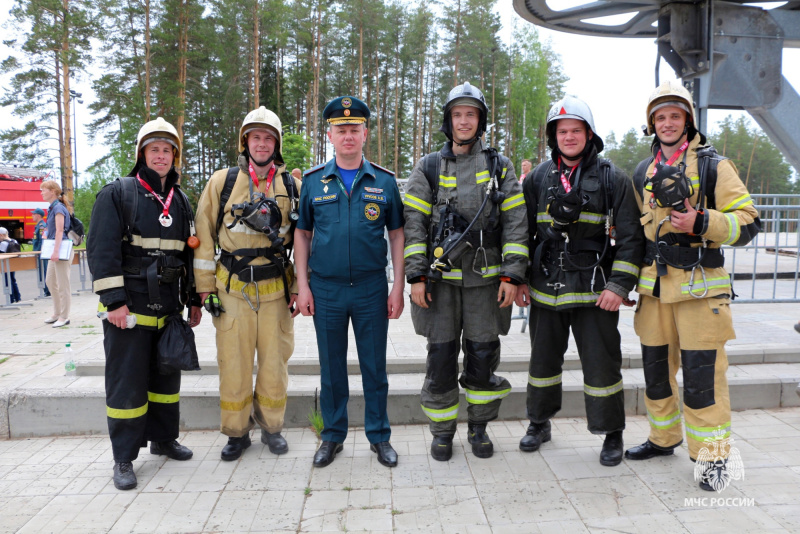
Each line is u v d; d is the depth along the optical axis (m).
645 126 3.27
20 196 21.89
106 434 3.95
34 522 2.78
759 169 49.06
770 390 4.14
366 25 33.59
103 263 3.06
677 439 3.35
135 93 23.70
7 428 3.91
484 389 3.44
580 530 2.65
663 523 2.69
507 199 3.29
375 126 40.12
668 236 3.07
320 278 3.39
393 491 3.07
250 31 27.66
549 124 3.29
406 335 5.52
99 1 23.72
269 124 3.31
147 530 2.70
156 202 3.29
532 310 3.50
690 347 3.06
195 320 3.63
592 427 3.34
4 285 9.01
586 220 3.21
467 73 35.88
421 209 3.33
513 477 3.21
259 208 3.28
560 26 6.45
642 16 6.28
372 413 3.48
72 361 4.50
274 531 2.69
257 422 3.67
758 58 5.23
